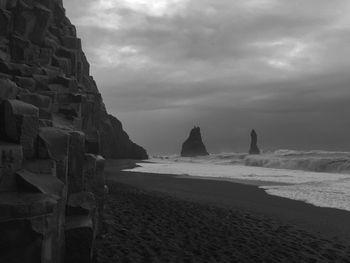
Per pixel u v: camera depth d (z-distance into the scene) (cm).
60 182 851
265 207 2386
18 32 1892
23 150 855
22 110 866
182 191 3117
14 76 1454
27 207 700
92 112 2212
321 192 3297
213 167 8156
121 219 1612
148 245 1252
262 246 1371
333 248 1416
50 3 2434
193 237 1419
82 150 1091
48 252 757
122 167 6656
